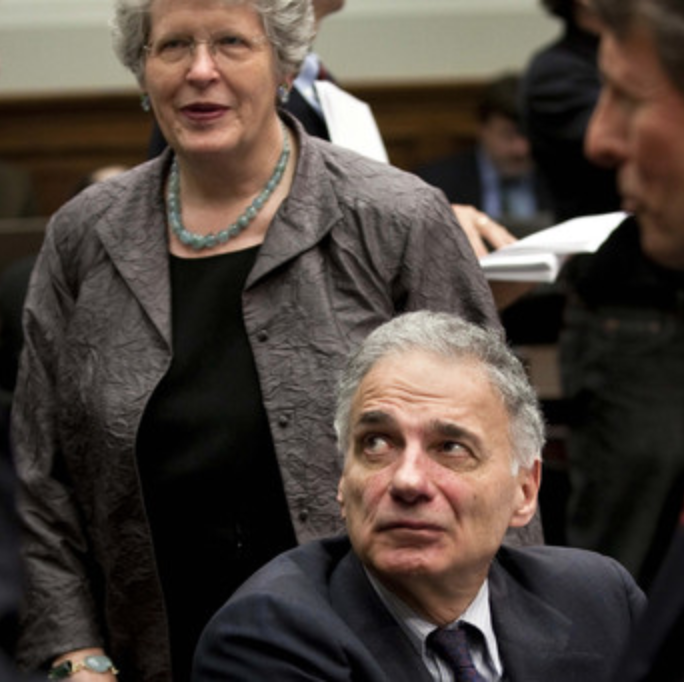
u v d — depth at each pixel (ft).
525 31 37.81
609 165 7.84
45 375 15.26
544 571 12.85
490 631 12.39
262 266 14.48
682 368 21.79
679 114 7.34
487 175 34.91
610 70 7.52
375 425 12.01
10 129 37.88
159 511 14.48
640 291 21.83
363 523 11.98
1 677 7.72
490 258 16.35
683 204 7.50
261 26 14.58
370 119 17.54
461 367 12.10
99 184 15.60
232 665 11.69
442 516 11.83
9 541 8.18
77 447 14.92
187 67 14.47
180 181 15.17
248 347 14.43
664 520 22.18
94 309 14.90
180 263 14.85
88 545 15.11
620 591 12.92
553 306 24.09
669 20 7.20
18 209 32.48
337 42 37.68
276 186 14.94
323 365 14.26
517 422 12.21
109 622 14.90
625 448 22.11
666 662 8.18
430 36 37.81
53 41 37.50
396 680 11.87
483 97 34.81
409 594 12.06
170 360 14.48
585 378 22.31
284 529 14.33
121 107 37.91
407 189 14.89
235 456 14.25
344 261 14.57
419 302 14.62
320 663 11.55
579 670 12.41
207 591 14.48
